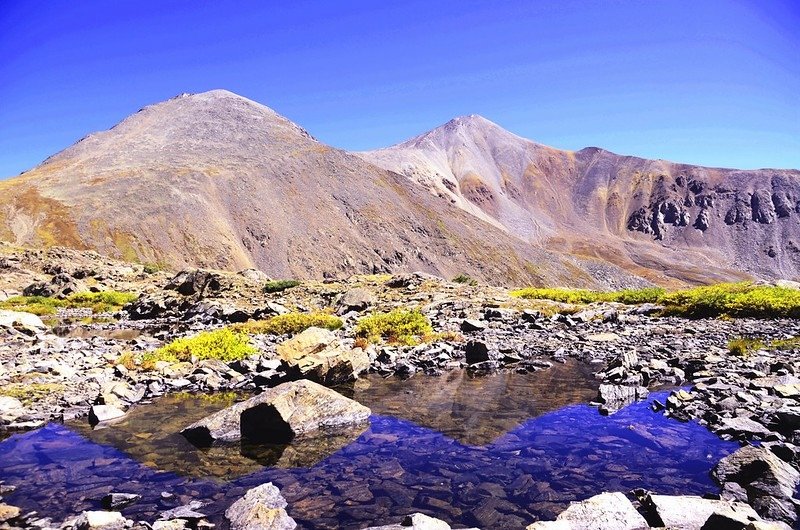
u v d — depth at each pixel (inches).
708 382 534.9
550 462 346.6
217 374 652.1
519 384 593.9
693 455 353.1
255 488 293.1
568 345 838.5
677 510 250.7
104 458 366.3
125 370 633.0
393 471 337.4
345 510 279.4
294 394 446.3
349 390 577.9
